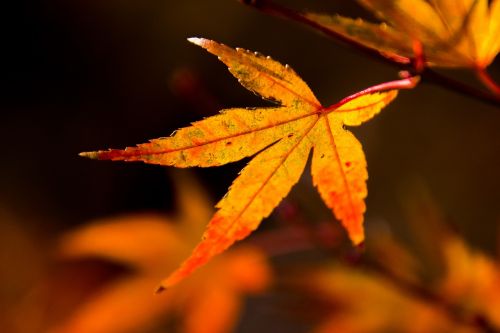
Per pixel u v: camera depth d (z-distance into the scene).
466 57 0.34
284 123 0.33
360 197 0.33
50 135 1.86
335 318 0.46
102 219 1.80
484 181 1.26
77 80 1.90
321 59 1.58
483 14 0.34
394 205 1.31
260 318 1.10
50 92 1.90
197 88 0.45
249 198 0.33
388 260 0.46
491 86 0.34
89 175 1.85
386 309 0.45
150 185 1.87
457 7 0.34
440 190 1.29
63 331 0.53
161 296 0.50
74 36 1.88
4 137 1.84
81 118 1.88
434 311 0.45
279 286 0.47
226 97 1.74
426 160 1.33
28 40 1.90
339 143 0.33
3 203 1.68
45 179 1.81
